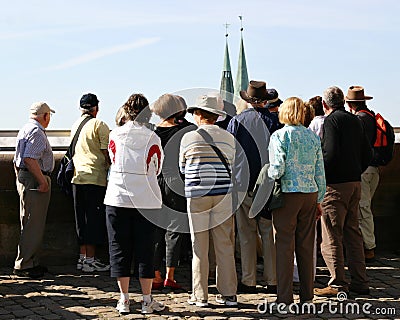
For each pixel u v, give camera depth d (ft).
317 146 20.77
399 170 29.66
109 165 25.45
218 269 21.42
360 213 27.71
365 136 22.61
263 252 23.00
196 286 21.39
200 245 21.26
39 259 26.66
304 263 21.01
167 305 21.54
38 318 20.21
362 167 22.93
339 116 22.02
